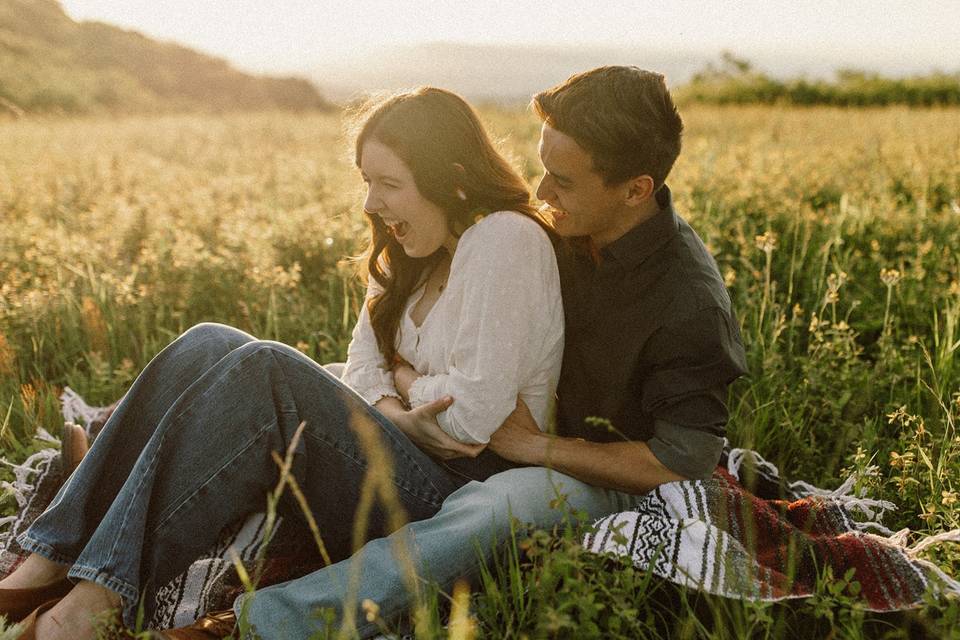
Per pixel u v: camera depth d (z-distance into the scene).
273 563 2.31
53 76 34.88
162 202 6.39
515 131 14.27
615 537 2.01
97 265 4.67
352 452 2.28
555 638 1.90
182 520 2.12
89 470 2.19
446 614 2.12
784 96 27.14
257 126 16.55
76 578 2.02
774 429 3.09
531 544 1.93
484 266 2.29
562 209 2.27
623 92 2.14
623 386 2.36
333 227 5.15
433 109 2.30
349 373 2.67
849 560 2.08
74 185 7.19
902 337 4.02
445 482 2.41
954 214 5.73
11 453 3.11
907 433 3.01
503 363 2.28
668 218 2.26
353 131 2.45
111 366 3.74
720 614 1.94
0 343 3.53
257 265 4.43
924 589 1.96
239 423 2.14
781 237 5.35
